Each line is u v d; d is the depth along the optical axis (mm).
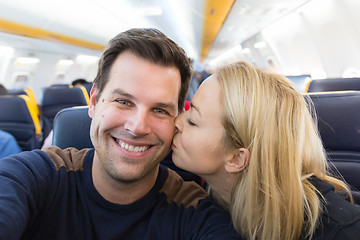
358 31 3605
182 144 723
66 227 663
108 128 659
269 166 614
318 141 720
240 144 658
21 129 2000
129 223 687
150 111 677
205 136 669
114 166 671
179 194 803
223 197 835
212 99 669
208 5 4262
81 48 6297
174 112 721
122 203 719
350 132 947
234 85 647
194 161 705
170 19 6074
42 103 2906
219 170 727
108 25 5371
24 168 652
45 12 3547
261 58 8562
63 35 4754
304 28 4973
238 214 679
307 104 911
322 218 554
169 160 1030
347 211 535
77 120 1014
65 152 843
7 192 549
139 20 5930
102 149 681
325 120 967
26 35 4238
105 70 684
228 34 7418
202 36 8344
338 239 495
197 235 653
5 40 4379
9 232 479
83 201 705
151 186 761
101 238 671
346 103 946
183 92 792
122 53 659
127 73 642
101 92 697
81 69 8742
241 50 10758
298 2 4086
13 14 3191
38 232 649
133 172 671
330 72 4785
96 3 4051
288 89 670
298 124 639
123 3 4387
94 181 717
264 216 604
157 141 698
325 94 990
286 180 610
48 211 664
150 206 731
